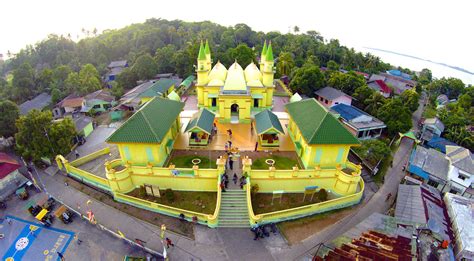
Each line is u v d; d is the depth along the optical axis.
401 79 102.56
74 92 75.25
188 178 32.81
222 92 45.44
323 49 114.81
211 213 30.98
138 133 32.50
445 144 55.47
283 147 40.22
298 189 34.31
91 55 109.00
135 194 33.66
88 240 29.05
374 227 27.11
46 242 28.98
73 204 33.59
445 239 27.23
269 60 49.12
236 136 42.88
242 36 128.25
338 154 34.16
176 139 41.94
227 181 32.44
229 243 28.27
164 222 30.66
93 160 40.16
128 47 116.00
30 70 82.00
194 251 27.42
